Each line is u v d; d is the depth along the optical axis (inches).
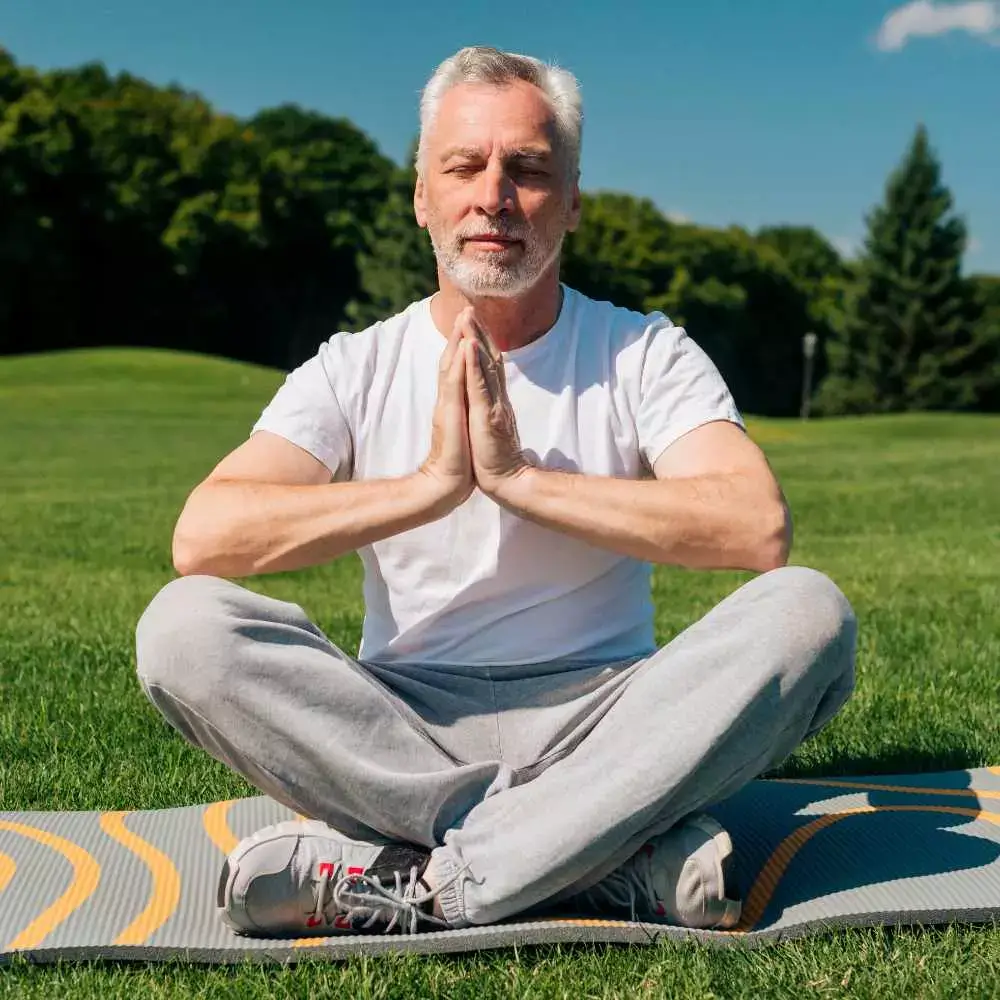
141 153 2112.5
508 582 95.0
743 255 2493.8
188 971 80.5
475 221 92.7
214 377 1304.1
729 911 84.2
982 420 1155.3
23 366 1284.4
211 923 86.3
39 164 1956.2
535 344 98.0
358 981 77.5
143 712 151.7
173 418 1001.5
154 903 90.0
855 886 91.9
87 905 89.4
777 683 82.4
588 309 101.3
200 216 2086.6
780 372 2536.9
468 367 88.4
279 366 2271.2
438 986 77.5
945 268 2055.9
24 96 2031.3
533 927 82.7
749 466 92.5
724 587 272.5
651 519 88.8
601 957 81.3
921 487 539.5
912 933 84.7
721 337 2406.5
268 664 83.9
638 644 98.9
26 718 148.9
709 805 86.6
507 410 89.7
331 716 85.3
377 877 84.2
